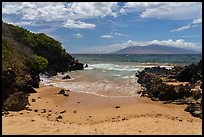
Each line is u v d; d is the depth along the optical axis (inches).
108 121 542.9
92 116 616.1
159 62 2923.2
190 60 3457.2
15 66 912.3
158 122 473.1
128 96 900.6
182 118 580.7
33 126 413.4
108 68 1945.1
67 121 543.8
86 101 810.2
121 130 417.7
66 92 949.2
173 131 409.7
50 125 432.1
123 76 1417.3
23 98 692.7
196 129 423.5
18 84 829.2
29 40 1653.5
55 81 1244.5
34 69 1190.9
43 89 1001.5
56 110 673.0
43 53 1684.3
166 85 865.5
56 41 1881.2
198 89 853.2
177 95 820.6
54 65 1702.8
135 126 443.8
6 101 649.0
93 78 1347.2
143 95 903.1
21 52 1194.6
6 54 929.5
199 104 684.7
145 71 1407.5
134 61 3191.4
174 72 1235.2
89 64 2450.8
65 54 1857.8
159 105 758.5
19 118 481.4
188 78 1042.7
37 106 709.3
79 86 1095.6
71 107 722.2
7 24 1652.3
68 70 1777.8
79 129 415.8
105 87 1071.0
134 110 676.7
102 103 783.7
